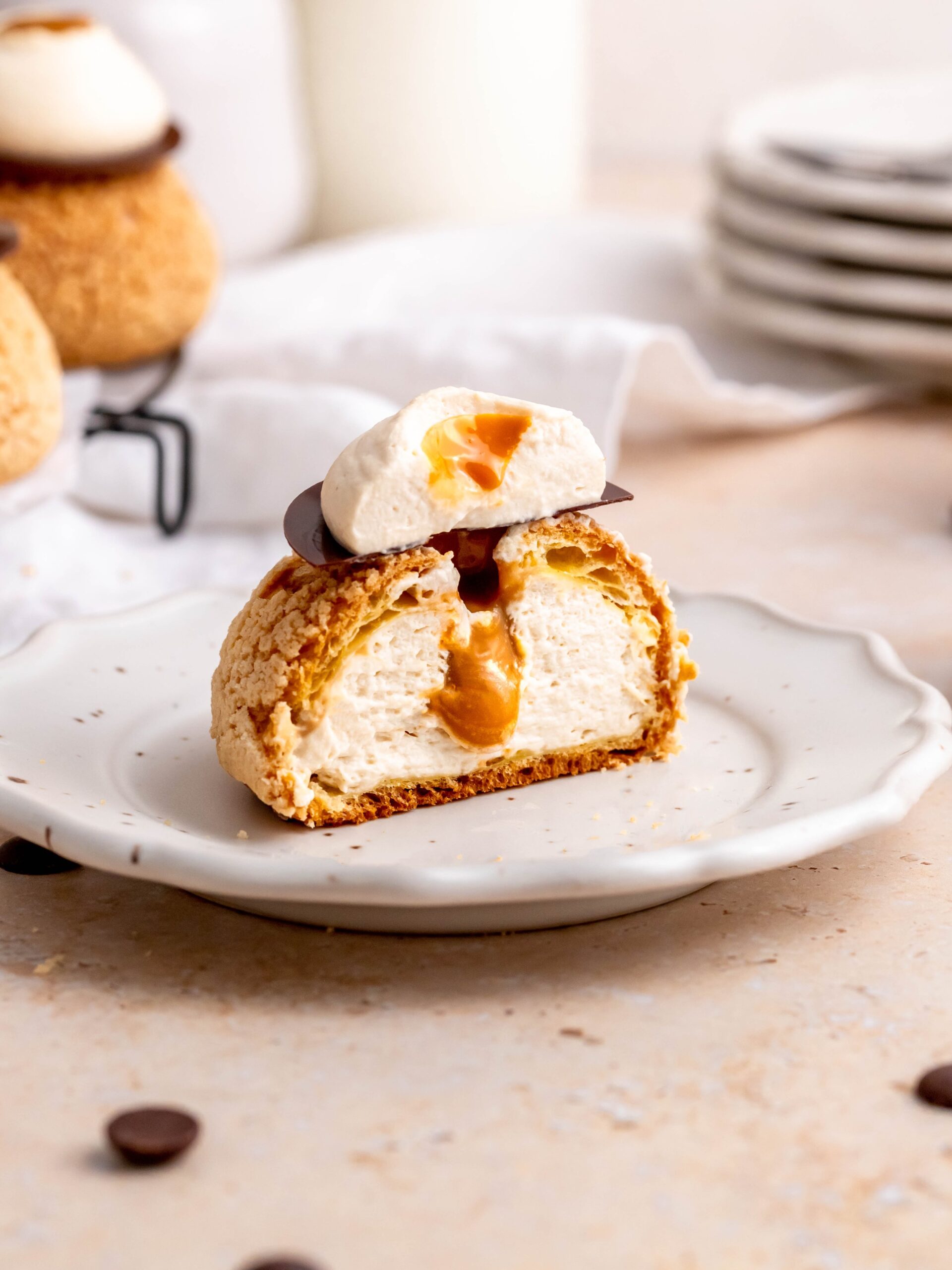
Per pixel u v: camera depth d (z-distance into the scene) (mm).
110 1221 326
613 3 1063
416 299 695
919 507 580
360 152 822
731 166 654
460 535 416
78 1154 337
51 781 399
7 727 417
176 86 688
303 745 404
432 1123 342
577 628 422
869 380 672
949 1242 324
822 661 447
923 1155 337
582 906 377
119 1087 348
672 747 429
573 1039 357
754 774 416
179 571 523
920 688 425
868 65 1042
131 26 668
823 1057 354
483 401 410
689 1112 344
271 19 741
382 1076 350
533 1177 333
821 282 625
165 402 554
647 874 363
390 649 409
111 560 517
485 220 840
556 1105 345
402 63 804
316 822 403
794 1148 338
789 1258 322
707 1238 324
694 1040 357
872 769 400
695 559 545
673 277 720
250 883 363
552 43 833
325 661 404
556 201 866
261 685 404
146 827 387
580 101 875
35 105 514
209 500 544
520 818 407
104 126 520
